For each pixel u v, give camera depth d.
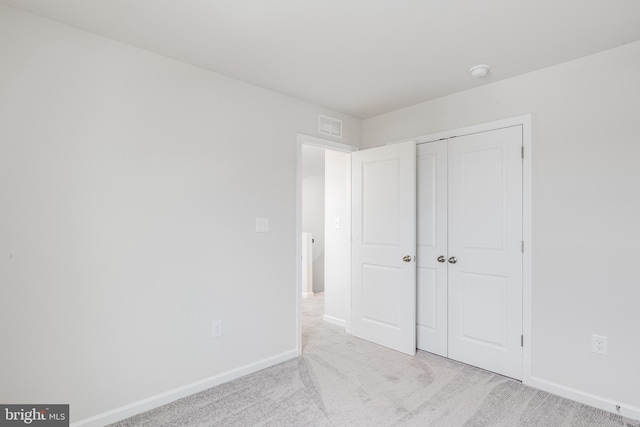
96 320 1.97
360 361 2.90
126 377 2.07
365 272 3.43
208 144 2.46
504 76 2.57
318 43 2.10
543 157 2.42
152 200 2.19
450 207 2.95
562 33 1.97
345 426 1.96
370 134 3.63
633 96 2.07
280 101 2.92
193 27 1.92
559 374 2.32
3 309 1.71
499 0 1.66
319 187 7.33
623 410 2.06
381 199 3.29
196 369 2.38
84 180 1.94
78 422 1.91
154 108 2.21
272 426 1.96
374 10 1.76
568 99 2.31
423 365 2.81
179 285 2.30
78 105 1.93
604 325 2.14
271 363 2.82
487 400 2.24
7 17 1.72
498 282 2.64
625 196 2.08
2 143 1.71
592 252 2.20
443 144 3.01
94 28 1.93
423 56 2.27
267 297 2.80
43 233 1.81
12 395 1.73
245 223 2.67
